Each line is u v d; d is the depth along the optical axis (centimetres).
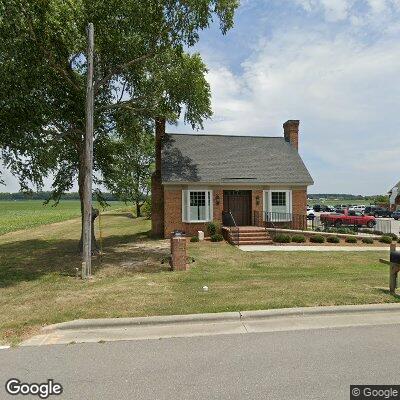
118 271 1120
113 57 1391
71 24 1162
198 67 1734
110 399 369
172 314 623
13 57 1047
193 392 380
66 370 437
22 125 1113
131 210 6138
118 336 552
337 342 515
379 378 409
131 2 1243
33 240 2147
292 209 2197
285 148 2439
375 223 3103
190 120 1895
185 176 2055
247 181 2089
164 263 1245
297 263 1280
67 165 1733
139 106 1669
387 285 821
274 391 380
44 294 806
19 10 1052
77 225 3319
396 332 554
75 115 1437
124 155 1873
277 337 538
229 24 1387
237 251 1573
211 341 525
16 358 473
